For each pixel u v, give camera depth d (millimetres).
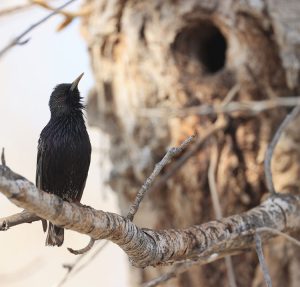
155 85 12734
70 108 11070
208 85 12594
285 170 12406
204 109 12258
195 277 12477
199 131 12445
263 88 12578
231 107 12125
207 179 12414
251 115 12430
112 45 13234
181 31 12836
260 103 11914
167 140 12570
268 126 12445
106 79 13227
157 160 12664
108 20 13234
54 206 7340
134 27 12922
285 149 12383
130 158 12875
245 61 12547
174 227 12641
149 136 12695
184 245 8938
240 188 12383
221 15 12695
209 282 12469
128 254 8547
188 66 12812
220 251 9539
